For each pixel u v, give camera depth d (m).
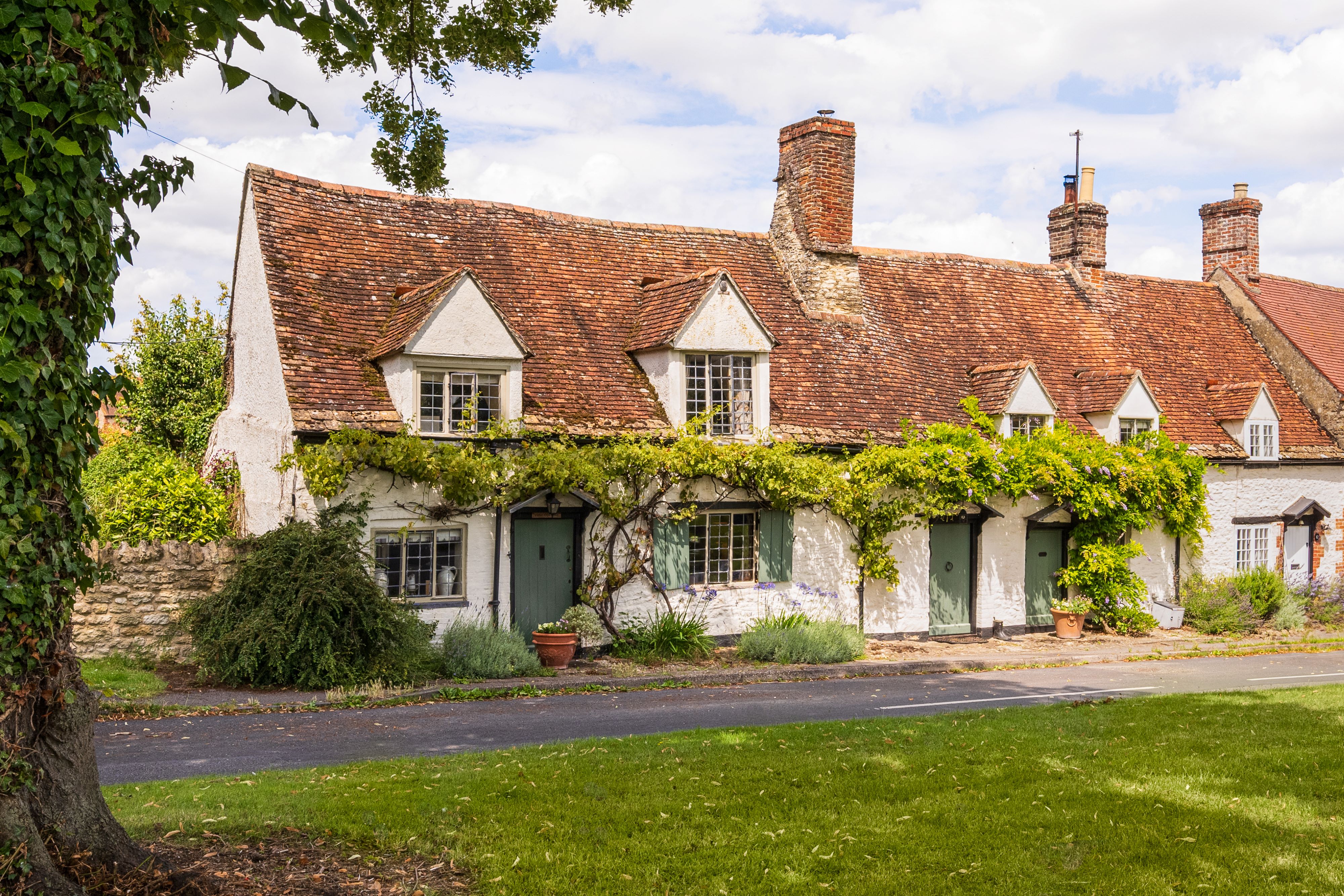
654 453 17.33
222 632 13.85
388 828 7.25
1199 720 12.04
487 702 13.88
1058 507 22.16
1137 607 22.91
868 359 21.89
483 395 16.81
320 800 7.92
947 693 15.12
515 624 16.89
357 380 16.27
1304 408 28.14
